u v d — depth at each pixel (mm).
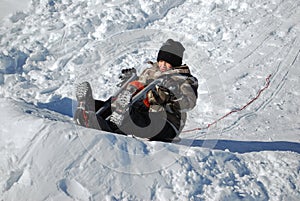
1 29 12008
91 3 13242
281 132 7898
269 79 10023
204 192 4914
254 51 11094
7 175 4867
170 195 4746
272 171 5605
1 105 6137
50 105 8883
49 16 12656
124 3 12992
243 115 8578
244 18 12352
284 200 5121
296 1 13109
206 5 13062
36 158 4863
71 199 4484
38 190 4586
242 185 5207
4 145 5191
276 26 12008
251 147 7168
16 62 10625
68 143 4949
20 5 13430
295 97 9391
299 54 10922
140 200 4629
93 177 4688
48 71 10406
